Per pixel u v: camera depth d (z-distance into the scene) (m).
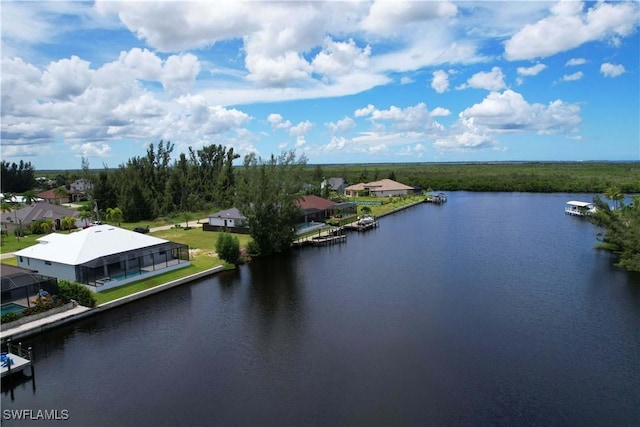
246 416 24.58
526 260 59.59
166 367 30.19
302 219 88.31
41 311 36.81
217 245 57.12
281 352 32.31
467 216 106.88
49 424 23.98
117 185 107.88
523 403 25.47
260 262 60.59
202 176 129.88
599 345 32.78
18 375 28.92
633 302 41.97
